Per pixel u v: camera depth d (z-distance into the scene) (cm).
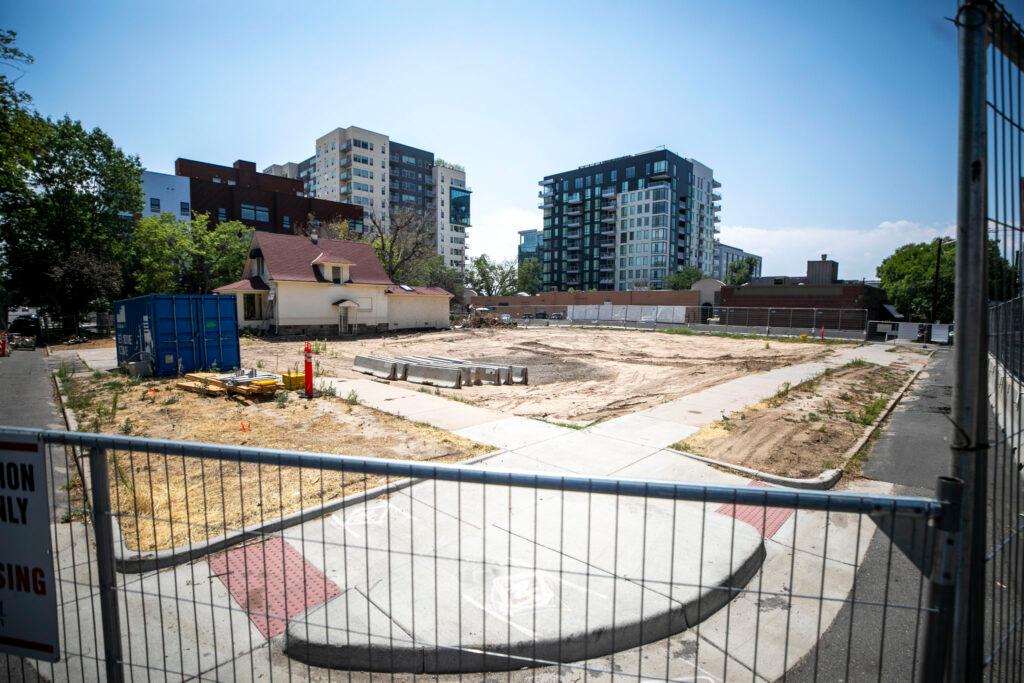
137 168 4500
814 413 1078
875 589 436
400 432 899
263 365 1933
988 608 330
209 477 675
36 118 2309
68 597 404
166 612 383
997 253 183
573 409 1167
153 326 1583
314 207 7325
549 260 13412
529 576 422
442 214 12344
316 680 325
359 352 2539
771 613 402
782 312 4753
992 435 530
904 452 835
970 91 158
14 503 243
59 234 3928
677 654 354
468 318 4628
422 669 333
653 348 2789
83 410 1102
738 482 681
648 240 11456
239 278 4641
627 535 502
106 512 242
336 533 509
